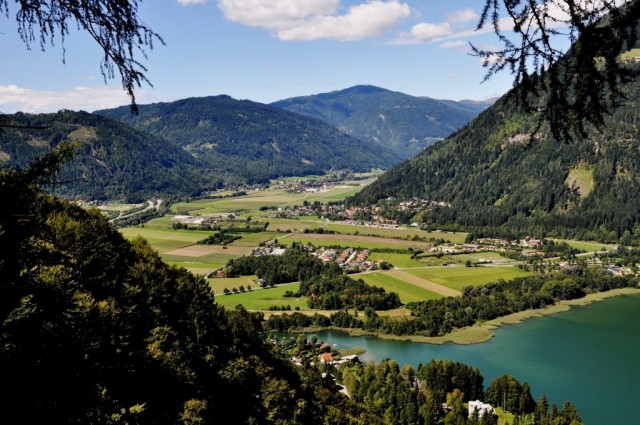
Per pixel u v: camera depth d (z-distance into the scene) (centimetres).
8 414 1628
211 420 4681
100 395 2359
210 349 5891
